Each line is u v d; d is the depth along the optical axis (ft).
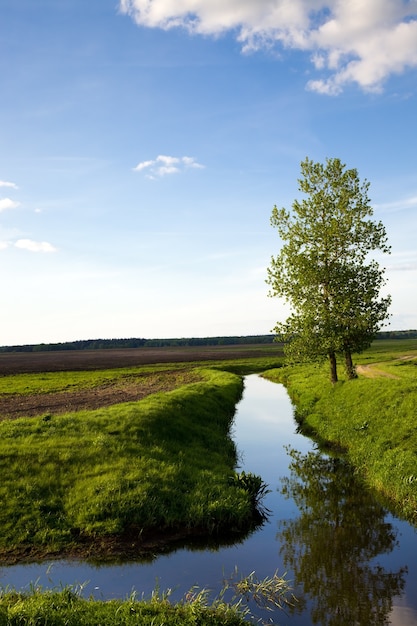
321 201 115.55
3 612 26.08
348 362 114.93
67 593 30.01
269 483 58.59
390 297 110.83
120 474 50.57
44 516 43.37
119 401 119.24
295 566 36.50
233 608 29.12
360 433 73.31
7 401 128.57
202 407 95.91
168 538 42.24
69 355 526.57
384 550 38.91
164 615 27.76
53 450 55.57
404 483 49.52
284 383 191.21
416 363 231.71
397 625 28.19
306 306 111.75
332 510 48.83
